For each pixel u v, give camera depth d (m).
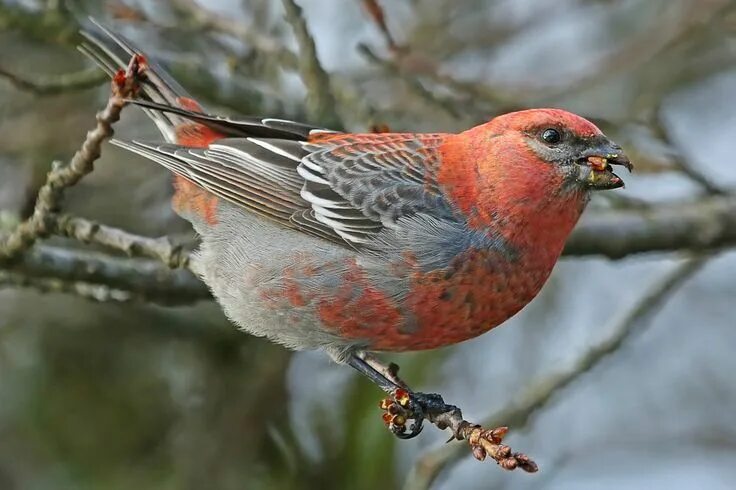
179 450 12.87
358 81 12.76
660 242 11.11
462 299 9.16
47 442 13.12
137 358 13.39
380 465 12.61
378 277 9.17
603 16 13.72
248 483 12.73
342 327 9.37
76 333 13.27
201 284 10.29
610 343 10.94
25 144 12.78
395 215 9.25
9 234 9.52
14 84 10.10
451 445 10.34
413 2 13.45
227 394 12.96
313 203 9.43
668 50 12.68
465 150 9.37
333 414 13.10
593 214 11.32
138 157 13.06
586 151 9.07
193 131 9.93
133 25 11.55
